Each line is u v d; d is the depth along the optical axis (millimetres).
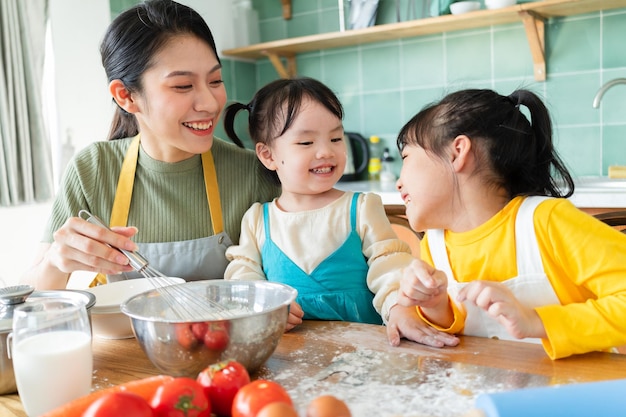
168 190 1368
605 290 913
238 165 1434
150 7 1215
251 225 1331
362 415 687
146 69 1178
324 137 1271
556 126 2828
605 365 812
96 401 600
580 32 2732
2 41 2457
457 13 2826
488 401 610
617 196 2160
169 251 1320
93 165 1382
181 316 921
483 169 1030
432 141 1040
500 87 2953
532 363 826
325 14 3410
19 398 811
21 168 2555
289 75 3525
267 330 793
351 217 1268
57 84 2770
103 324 996
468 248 1055
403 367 823
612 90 2695
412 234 2539
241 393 645
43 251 1350
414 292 949
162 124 1203
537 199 1013
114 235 974
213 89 1232
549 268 979
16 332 747
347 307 1211
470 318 1016
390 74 3246
